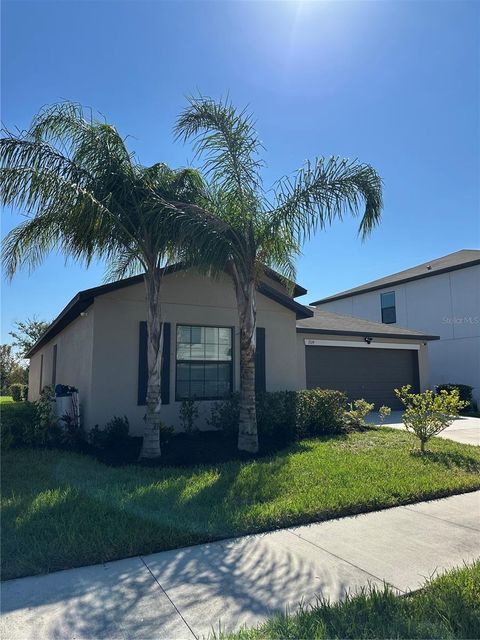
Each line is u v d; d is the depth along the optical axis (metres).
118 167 8.02
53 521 4.93
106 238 7.97
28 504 5.47
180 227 7.91
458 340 22.66
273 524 5.11
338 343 17.48
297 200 8.74
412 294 25.11
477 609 3.42
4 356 39.53
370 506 5.80
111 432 9.21
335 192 8.64
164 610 3.43
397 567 4.17
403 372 19.27
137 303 10.47
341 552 4.48
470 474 7.41
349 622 3.22
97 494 5.89
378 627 3.17
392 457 8.41
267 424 10.04
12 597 3.61
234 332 11.75
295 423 10.46
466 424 14.72
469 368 22.09
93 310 10.12
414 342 19.39
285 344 12.45
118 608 3.46
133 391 10.22
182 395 11.01
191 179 9.29
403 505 6.00
